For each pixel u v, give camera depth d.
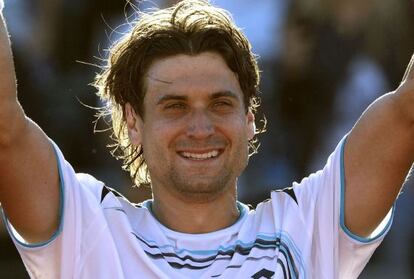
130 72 14.93
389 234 31.16
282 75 29.89
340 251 14.73
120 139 15.76
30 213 14.25
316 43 29.91
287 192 14.91
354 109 30.00
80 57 30.05
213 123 14.48
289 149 29.89
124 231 14.45
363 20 29.97
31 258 14.43
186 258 14.50
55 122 29.75
